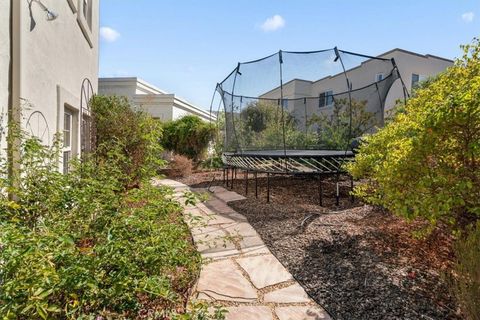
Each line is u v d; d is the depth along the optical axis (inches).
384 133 148.3
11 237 52.2
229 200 231.6
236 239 139.6
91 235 78.2
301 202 222.8
